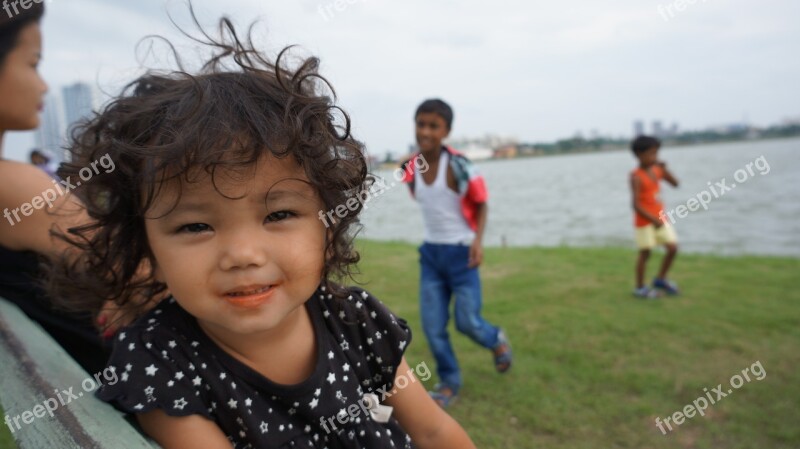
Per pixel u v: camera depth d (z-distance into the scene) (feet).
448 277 12.45
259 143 3.10
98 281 4.11
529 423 10.84
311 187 3.32
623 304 18.54
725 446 10.00
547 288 20.92
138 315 4.45
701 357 13.79
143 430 3.49
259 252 3.10
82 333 5.05
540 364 13.51
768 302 18.28
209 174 3.01
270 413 3.65
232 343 3.65
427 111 12.12
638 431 10.52
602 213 65.62
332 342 3.96
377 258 27.30
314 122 3.44
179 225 3.12
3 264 4.78
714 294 19.49
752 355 13.83
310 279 3.36
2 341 4.10
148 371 3.38
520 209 73.92
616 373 12.86
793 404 11.32
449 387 11.85
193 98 3.24
